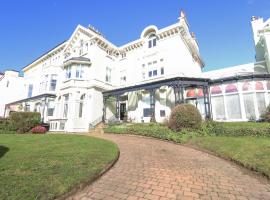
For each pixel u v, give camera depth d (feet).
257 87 51.88
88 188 13.67
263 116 46.37
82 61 72.23
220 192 13.17
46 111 81.10
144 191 13.19
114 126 54.90
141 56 75.87
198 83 54.75
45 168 16.11
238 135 34.53
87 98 70.74
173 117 40.27
